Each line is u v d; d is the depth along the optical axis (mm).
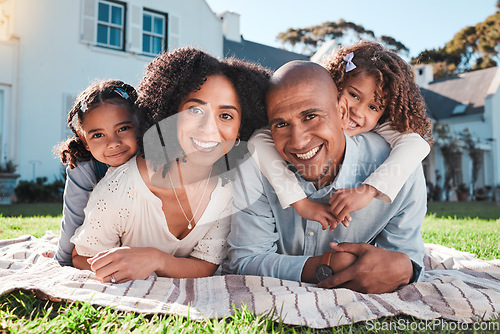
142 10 11492
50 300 1386
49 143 10180
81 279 1604
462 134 18578
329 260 1653
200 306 1405
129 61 11305
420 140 1872
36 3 10117
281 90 1566
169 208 1768
